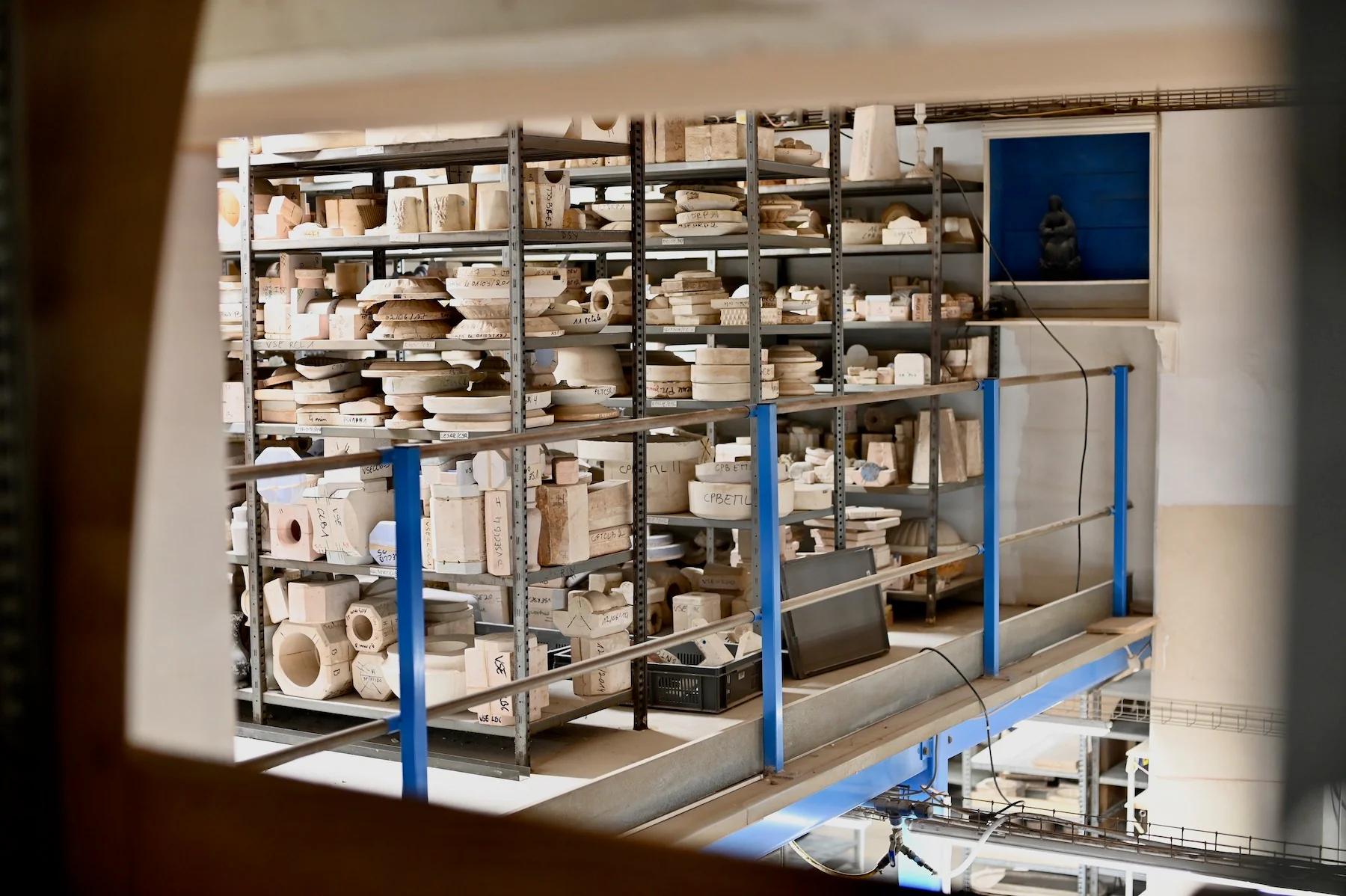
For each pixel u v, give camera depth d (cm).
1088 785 715
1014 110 670
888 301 670
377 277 607
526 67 116
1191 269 647
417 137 471
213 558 270
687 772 393
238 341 532
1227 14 71
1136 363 677
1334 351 50
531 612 574
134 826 151
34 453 158
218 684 269
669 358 597
